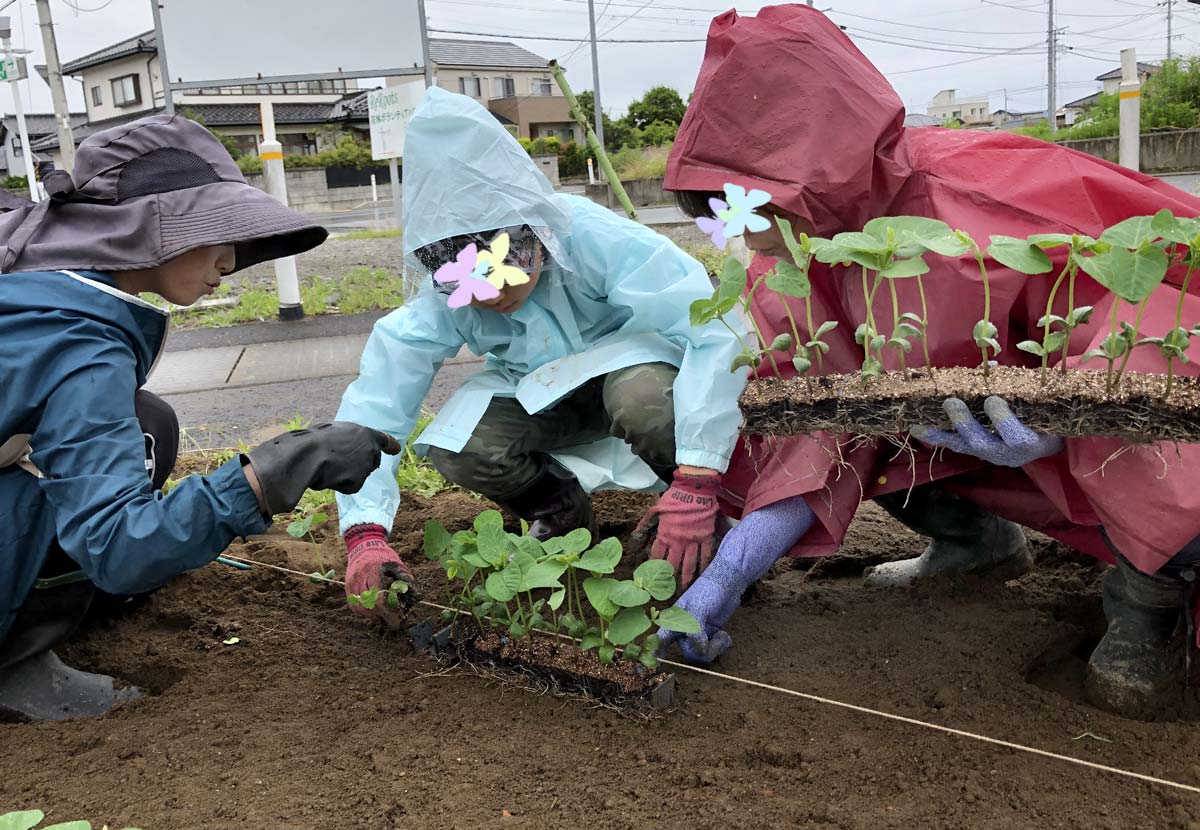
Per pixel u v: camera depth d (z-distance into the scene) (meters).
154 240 1.98
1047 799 1.71
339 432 1.90
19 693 2.12
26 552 1.99
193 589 2.73
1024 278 1.94
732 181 2.05
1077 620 2.46
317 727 2.02
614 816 1.70
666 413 2.44
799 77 2.01
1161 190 2.11
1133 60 8.38
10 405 1.82
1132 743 1.88
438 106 2.14
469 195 2.12
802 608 2.57
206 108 40.34
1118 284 1.59
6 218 2.08
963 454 2.11
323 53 8.01
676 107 39.91
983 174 2.05
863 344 2.01
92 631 2.52
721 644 2.19
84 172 2.06
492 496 2.80
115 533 1.76
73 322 1.87
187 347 7.42
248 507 1.79
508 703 2.11
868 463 2.13
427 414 4.52
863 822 1.66
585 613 2.54
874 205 2.09
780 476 2.10
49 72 14.02
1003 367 1.87
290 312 8.41
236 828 1.67
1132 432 1.65
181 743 1.96
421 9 8.09
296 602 2.69
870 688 2.12
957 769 1.80
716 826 1.66
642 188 22.92
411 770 1.85
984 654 2.23
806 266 1.86
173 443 2.43
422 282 2.36
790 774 1.82
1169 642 2.05
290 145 42.06
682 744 1.92
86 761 1.90
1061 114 59.62
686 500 2.18
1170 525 1.70
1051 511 2.22
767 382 1.99
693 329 2.26
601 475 2.82
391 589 2.29
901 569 2.74
